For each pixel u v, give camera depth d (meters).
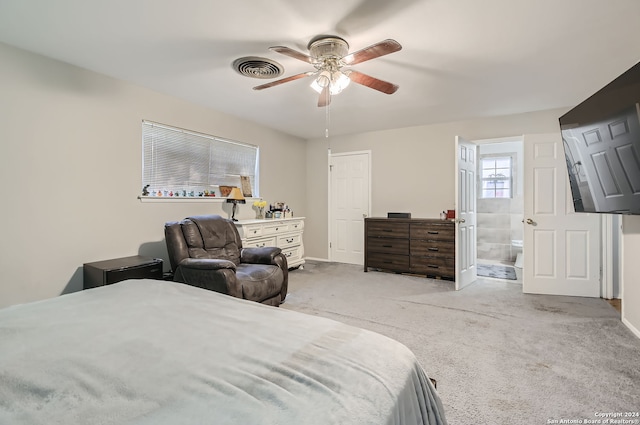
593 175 2.45
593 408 1.60
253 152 4.80
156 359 0.89
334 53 2.29
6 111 2.42
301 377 0.79
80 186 2.86
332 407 0.69
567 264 3.61
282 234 4.66
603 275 3.51
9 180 2.45
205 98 3.61
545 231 3.66
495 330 2.57
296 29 2.17
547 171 3.65
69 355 0.92
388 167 5.15
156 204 3.49
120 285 1.66
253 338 1.02
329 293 3.63
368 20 2.05
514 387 1.79
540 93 3.38
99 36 2.28
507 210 5.64
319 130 5.22
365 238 4.85
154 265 2.95
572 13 1.96
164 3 1.88
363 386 0.77
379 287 3.90
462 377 1.89
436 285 4.01
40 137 2.60
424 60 2.60
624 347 2.26
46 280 2.66
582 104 2.38
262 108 3.99
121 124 3.14
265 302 2.94
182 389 0.75
